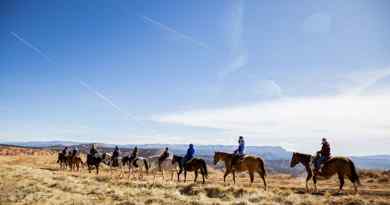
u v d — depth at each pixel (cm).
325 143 2289
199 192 2330
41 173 3275
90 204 1923
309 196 2105
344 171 2172
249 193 2241
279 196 2114
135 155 3662
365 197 2091
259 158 2503
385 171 3656
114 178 3266
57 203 1920
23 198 2028
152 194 2256
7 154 8400
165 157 3462
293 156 2525
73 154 4562
